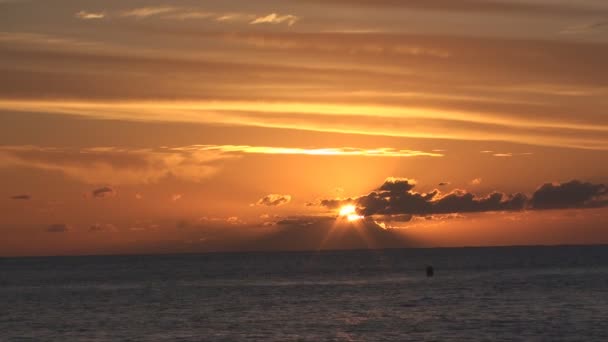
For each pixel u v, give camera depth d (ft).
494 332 214.07
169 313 276.21
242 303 311.27
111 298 348.79
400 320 244.22
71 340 212.64
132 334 221.66
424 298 321.11
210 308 292.20
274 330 225.35
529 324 228.63
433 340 202.80
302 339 207.82
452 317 249.55
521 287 370.94
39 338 217.77
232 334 218.38
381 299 320.29
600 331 212.84
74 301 335.06
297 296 343.26
